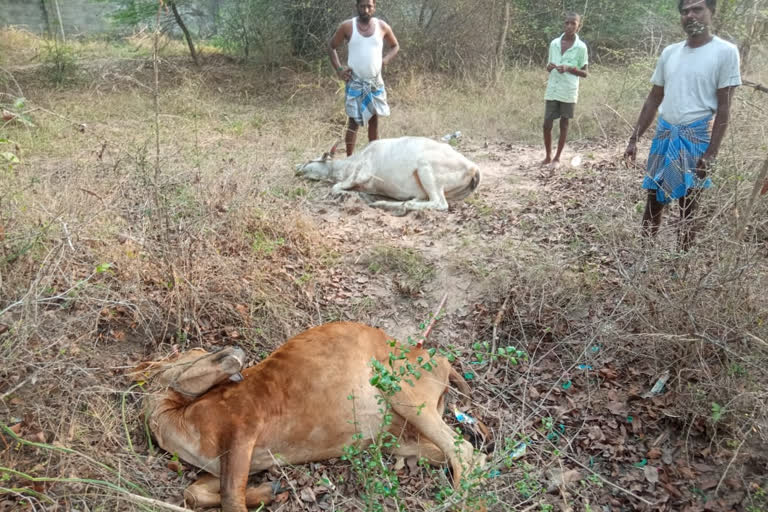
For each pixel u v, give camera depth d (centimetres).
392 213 682
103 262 461
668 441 382
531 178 777
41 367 362
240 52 1459
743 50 893
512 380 441
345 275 548
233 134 895
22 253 416
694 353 402
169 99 1085
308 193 709
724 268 406
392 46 814
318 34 1358
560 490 348
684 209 470
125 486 329
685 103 473
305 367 348
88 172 600
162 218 484
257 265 523
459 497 309
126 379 397
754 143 553
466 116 1052
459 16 1312
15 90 1095
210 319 461
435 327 493
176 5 1372
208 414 331
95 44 1562
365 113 794
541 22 1505
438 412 387
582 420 402
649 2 1461
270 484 341
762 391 368
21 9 1728
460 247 577
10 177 531
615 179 670
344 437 354
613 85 1112
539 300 494
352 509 342
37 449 339
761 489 338
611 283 505
